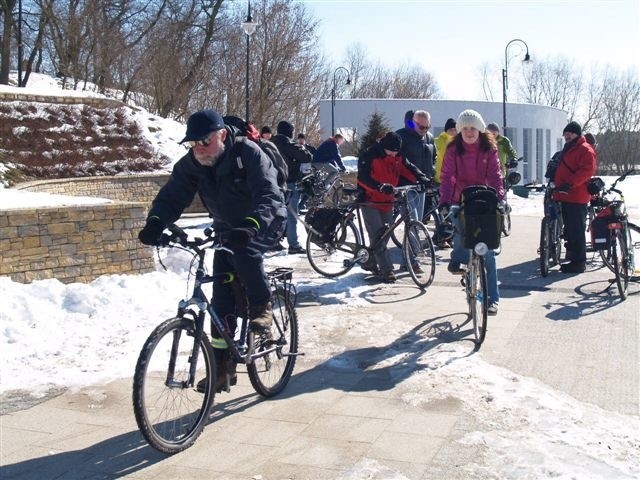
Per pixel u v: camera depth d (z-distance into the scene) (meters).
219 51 31.88
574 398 4.72
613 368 5.28
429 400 4.72
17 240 7.68
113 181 18.17
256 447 4.09
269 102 31.33
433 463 3.81
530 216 15.81
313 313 7.12
